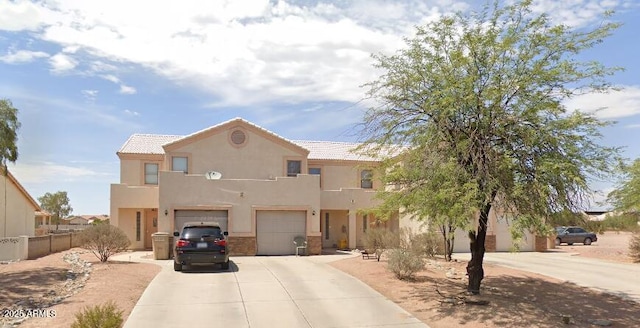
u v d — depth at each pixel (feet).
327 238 100.63
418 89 42.80
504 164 37.17
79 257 71.61
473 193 35.19
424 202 38.58
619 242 139.95
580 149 38.96
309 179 83.71
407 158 42.52
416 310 39.70
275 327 34.81
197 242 58.85
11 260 69.77
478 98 39.55
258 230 81.61
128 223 91.81
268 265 65.26
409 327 35.24
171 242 76.64
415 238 69.31
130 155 94.79
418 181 41.14
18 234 104.99
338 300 43.14
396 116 43.80
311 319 36.99
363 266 60.85
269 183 82.12
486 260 75.87
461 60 40.22
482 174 37.17
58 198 208.54
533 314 38.45
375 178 48.21
